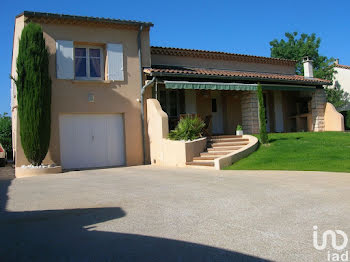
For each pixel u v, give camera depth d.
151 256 3.80
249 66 21.36
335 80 32.47
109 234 4.62
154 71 15.21
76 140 14.83
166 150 14.24
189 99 18.94
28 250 4.07
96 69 15.59
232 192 7.26
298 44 35.78
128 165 15.46
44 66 13.04
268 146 14.67
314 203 6.00
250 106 18.50
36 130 12.68
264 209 5.75
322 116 21.25
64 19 14.59
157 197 6.96
